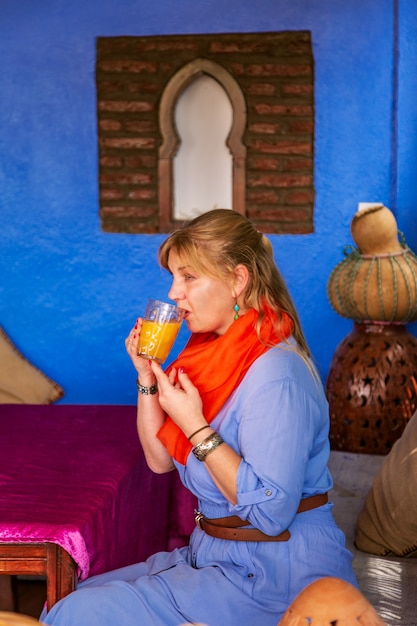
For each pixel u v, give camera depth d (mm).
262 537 1772
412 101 4480
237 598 1726
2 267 4762
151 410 2053
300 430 1728
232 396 1811
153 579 1780
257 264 1875
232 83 4551
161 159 4641
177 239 1863
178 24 4566
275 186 4613
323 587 1233
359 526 2721
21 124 4680
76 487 2094
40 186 4707
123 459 2371
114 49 4609
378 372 4043
